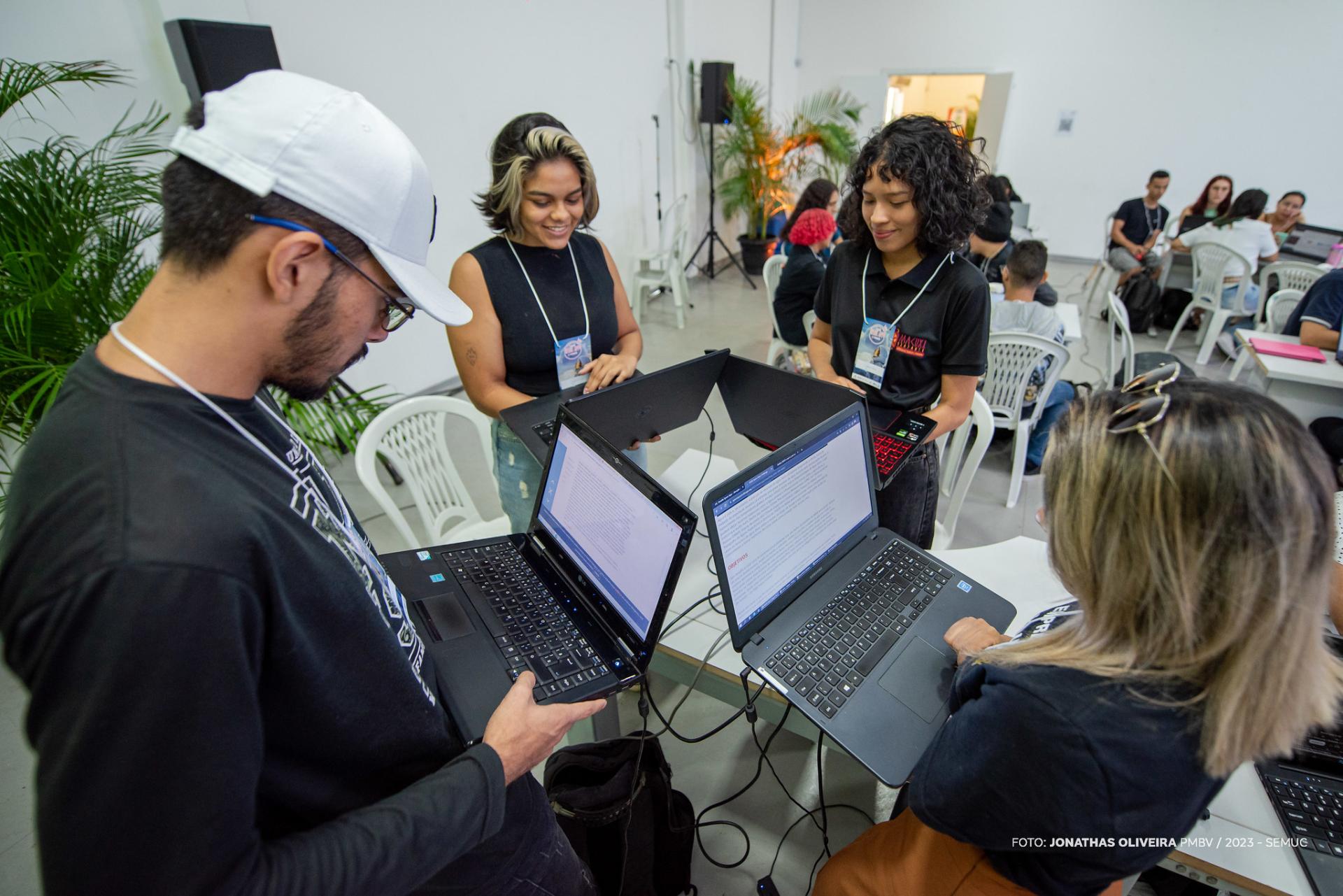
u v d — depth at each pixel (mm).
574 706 748
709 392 1304
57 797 402
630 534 882
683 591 1210
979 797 591
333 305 507
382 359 3371
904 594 1019
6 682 1780
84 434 426
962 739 618
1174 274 4402
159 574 394
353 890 509
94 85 2125
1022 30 5809
